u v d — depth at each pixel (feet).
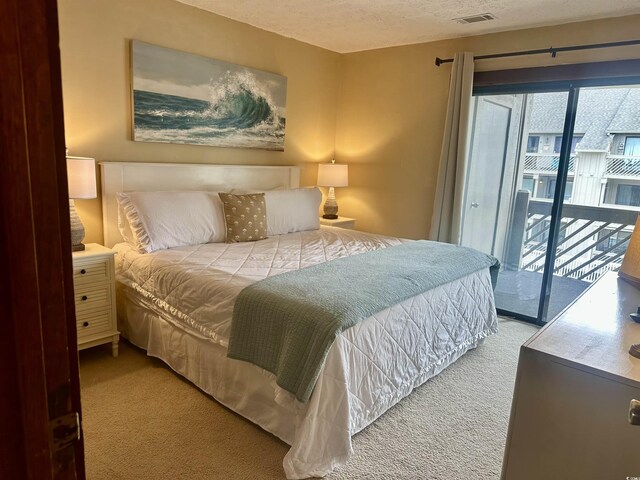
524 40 11.79
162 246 9.62
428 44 13.48
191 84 11.40
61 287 1.62
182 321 8.16
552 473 4.38
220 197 10.88
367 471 6.27
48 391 1.62
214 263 8.59
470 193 13.75
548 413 4.30
